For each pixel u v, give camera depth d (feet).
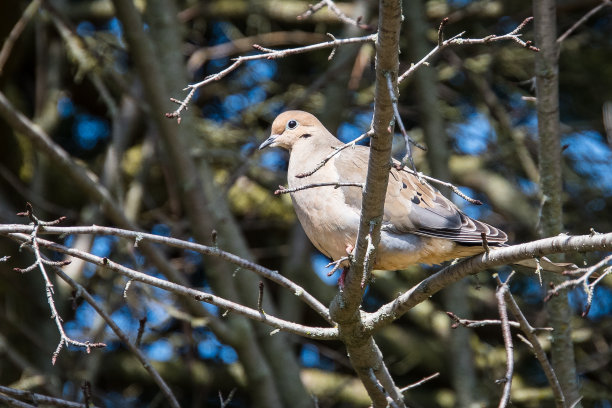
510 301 20.53
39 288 39.58
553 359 26.84
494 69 43.16
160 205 45.52
